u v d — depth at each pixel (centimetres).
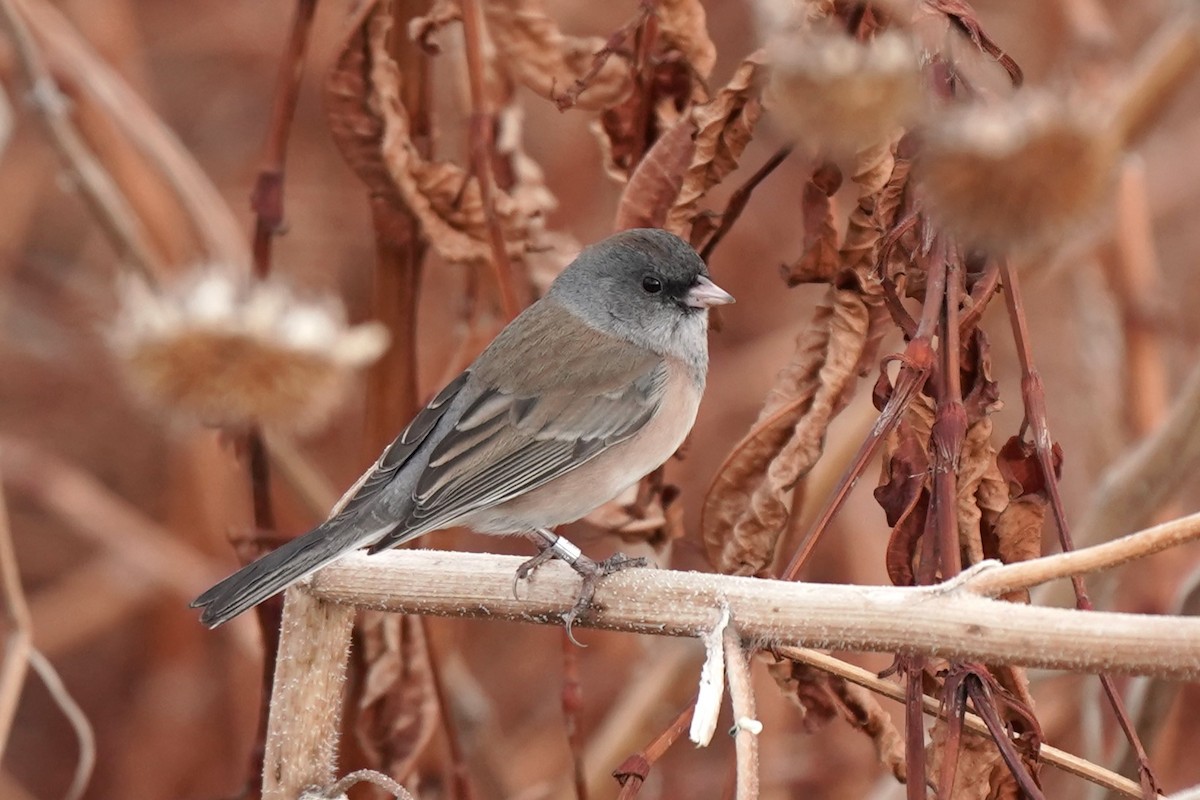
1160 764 1090
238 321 552
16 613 744
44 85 873
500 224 698
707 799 1080
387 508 692
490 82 796
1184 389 844
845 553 1148
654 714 994
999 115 432
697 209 673
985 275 540
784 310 1316
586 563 614
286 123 751
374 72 718
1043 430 514
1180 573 1028
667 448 783
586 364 769
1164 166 1327
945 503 493
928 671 548
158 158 980
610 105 746
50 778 1210
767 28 635
